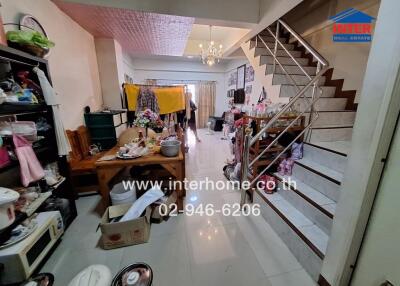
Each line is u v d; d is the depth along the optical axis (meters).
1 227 1.14
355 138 0.98
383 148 0.88
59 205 1.77
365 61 2.55
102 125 3.01
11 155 1.31
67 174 1.89
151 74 6.95
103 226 1.51
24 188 1.48
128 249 1.58
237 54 5.22
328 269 1.19
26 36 1.45
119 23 2.80
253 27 2.96
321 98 2.63
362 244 1.04
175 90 3.95
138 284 1.04
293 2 2.27
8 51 1.25
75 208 2.00
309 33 3.58
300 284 1.29
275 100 2.82
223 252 1.55
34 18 1.84
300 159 2.11
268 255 1.53
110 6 2.27
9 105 1.24
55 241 1.51
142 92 3.75
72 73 2.62
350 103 2.73
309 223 1.57
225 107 7.75
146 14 2.48
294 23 3.95
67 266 1.42
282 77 2.91
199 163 3.75
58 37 2.29
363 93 0.93
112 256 1.51
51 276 1.25
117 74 3.67
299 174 2.00
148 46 4.13
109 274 0.99
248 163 1.95
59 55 2.31
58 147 1.76
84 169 2.30
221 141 5.62
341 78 2.90
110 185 2.54
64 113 2.41
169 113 3.96
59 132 1.75
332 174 1.68
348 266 1.09
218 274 1.36
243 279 1.33
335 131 2.24
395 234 0.88
